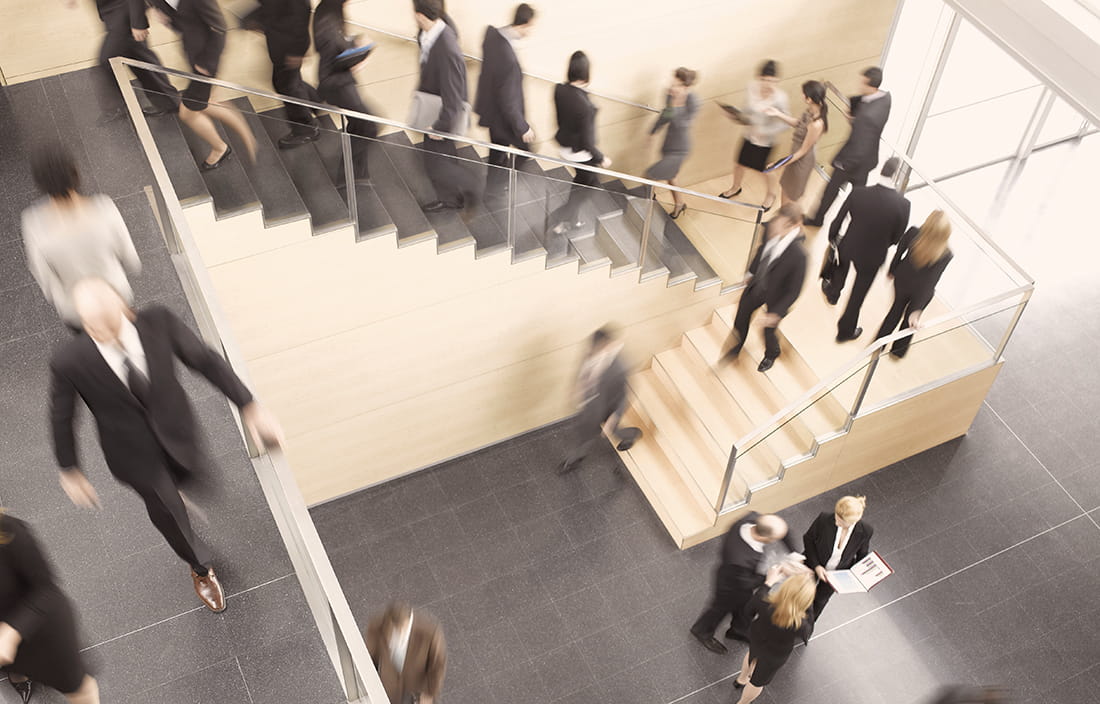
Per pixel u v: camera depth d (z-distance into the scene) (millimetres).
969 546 8641
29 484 4938
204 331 5312
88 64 7555
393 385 8625
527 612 8242
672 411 9438
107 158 6473
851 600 8266
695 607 8297
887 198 8195
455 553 8633
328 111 6742
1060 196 11391
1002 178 11570
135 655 4406
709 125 10750
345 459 8930
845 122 10133
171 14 6547
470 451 9477
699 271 9250
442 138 7234
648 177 9812
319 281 7625
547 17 8984
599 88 9781
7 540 3445
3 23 7066
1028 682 7875
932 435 9148
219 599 4531
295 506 4027
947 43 10281
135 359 3740
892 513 8852
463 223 7805
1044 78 7793
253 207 6988
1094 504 8930
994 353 8742
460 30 8750
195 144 6578
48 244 4414
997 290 8555
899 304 8414
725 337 9680
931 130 11289
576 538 8727
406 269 7863
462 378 8891
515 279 8391
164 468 4039
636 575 8500
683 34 9734
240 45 6734
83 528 4793
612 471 9180
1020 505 8914
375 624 5262
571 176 7922
